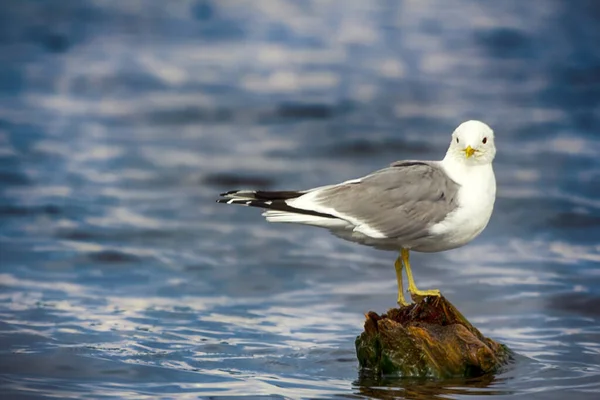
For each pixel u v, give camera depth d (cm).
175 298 1393
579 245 1655
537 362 1111
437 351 1059
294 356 1139
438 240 1050
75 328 1235
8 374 1063
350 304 1377
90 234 1703
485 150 1040
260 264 1570
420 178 1050
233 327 1259
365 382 1045
